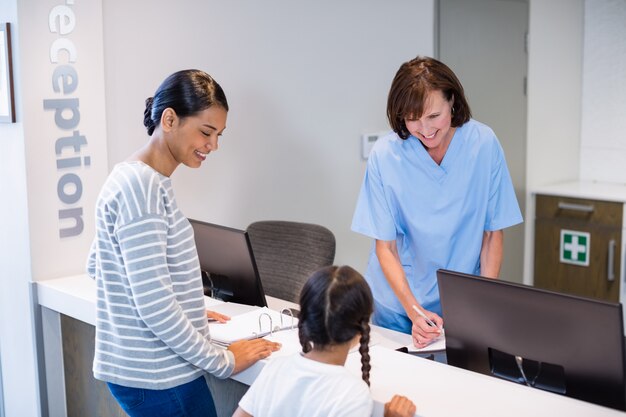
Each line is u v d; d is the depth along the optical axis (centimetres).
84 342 258
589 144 431
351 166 359
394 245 235
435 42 374
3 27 248
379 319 240
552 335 150
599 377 147
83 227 268
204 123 170
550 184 422
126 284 162
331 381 138
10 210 265
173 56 288
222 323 198
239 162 315
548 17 405
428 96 202
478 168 222
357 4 348
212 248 222
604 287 389
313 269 272
